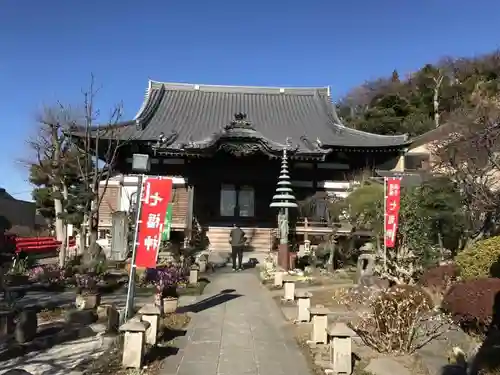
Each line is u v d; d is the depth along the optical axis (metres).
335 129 32.62
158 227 10.27
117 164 29.59
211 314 11.61
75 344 8.74
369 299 8.84
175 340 9.16
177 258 20.02
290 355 8.27
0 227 15.64
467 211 16.55
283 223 21.27
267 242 26.39
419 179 22.36
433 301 9.76
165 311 11.45
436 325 8.60
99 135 24.36
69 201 20.95
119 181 29.20
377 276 14.14
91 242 19.34
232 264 21.58
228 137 27.52
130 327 7.38
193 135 31.00
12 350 7.98
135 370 7.22
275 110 36.44
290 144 28.39
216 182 30.19
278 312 11.96
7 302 11.63
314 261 20.44
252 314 11.70
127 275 17.23
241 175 29.64
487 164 17.22
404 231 14.80
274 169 29.80
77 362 7.62
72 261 19.55
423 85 53.94
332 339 7.25
